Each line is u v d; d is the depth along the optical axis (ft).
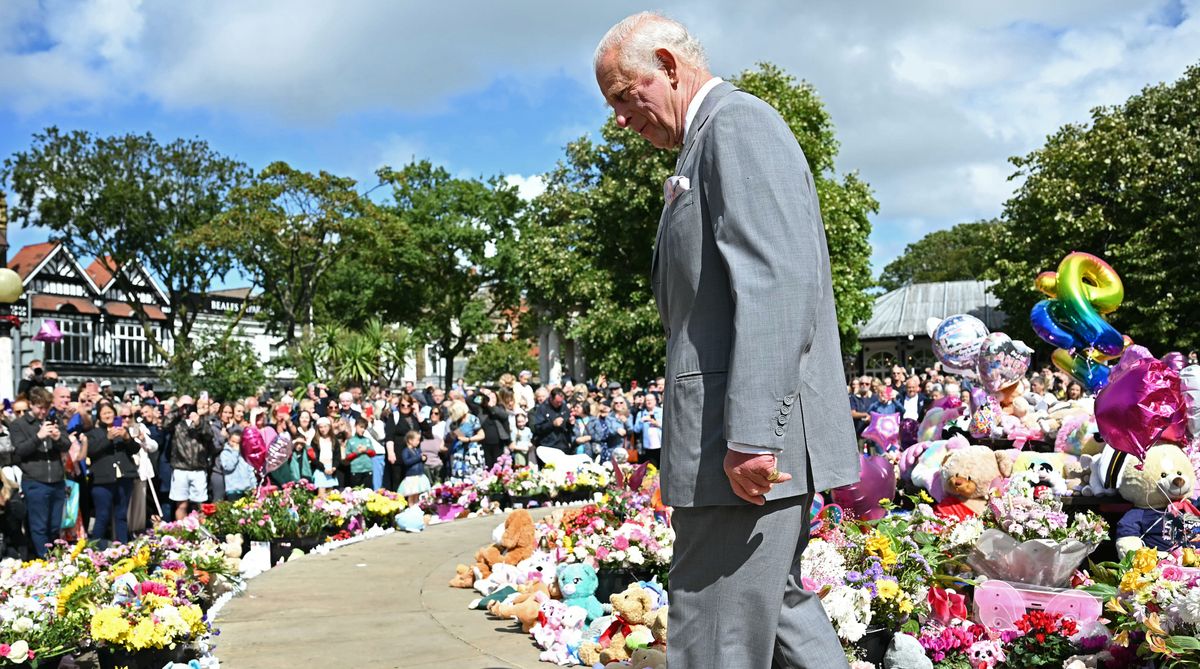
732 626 7.30
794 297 6.75
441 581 21.65
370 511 32.14
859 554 13.55
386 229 123.65
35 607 14.55
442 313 158.81
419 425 44.16
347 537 29.71
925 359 147.64
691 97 7.89
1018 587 13.71
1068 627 12.39
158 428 35.73
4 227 79.77
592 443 48.67
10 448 27.27
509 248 150.82
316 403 48.37
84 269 174.70
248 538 27.02
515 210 158.81
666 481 7.53
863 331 150.00
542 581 18.21
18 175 125.90
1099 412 15.83
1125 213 91.86
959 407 25.54
